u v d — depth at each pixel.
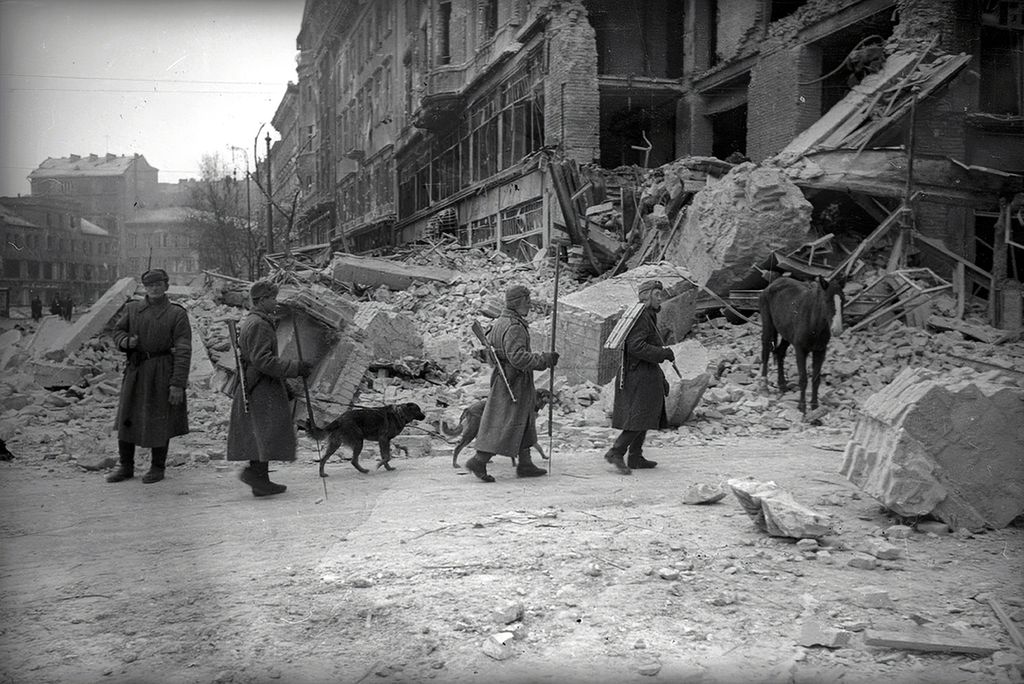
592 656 3.33
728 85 22.88
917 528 5.33
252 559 4.43
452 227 24.92
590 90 21.34
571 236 18.66
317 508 5.66
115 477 6.56
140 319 6.58
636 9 24.44
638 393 7.11
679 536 5.14
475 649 3.37
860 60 17.56
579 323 11.64
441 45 23.00
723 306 15.32
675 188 18.28
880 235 15.01
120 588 3.88
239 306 14.55
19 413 9.41
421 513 5.61
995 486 5.40
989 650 3.40
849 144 16.16
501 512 5.68
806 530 4.90
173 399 6.52
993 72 17.36
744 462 7.73
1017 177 15.23
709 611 3.87
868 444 5.71
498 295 16.33
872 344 13.16
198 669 3.11
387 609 3.78
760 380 11.73
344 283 18.59
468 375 12.34
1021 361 11.48
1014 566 4.60
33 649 3.22
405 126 23.41
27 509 5.34
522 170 21.19
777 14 22.03
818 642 3.48
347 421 6.99
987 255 17.61
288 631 3.51
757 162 21.08
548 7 21.39
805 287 10.80
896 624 3.67
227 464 7.36
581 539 5.00
